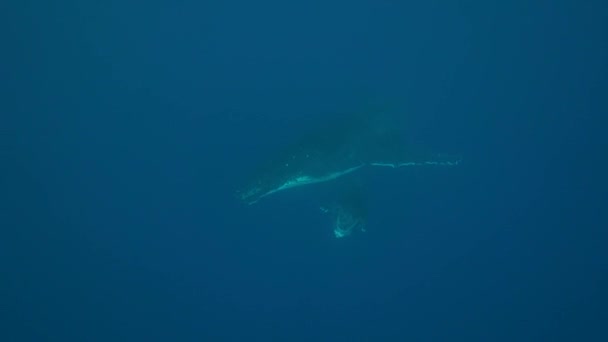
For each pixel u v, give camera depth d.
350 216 26.27
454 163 27.20
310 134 29.38
